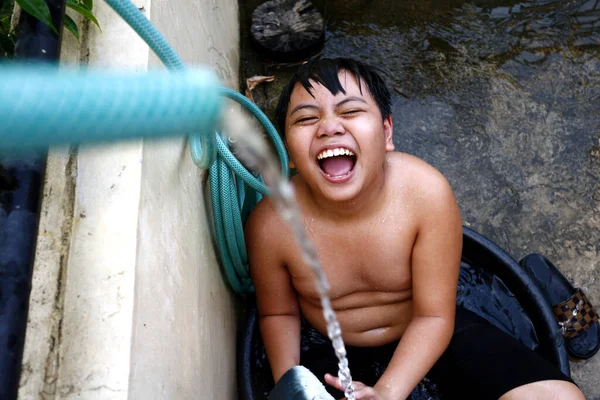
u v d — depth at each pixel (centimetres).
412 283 146
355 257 142
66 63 108
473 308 178
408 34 232
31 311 88
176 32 139
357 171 128
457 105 219
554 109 217
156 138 32
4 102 28
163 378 101
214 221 149
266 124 146
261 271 149
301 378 119
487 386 147
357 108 127
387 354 160
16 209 73
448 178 208
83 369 85
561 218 201
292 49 225
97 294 91
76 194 98
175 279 115
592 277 193
